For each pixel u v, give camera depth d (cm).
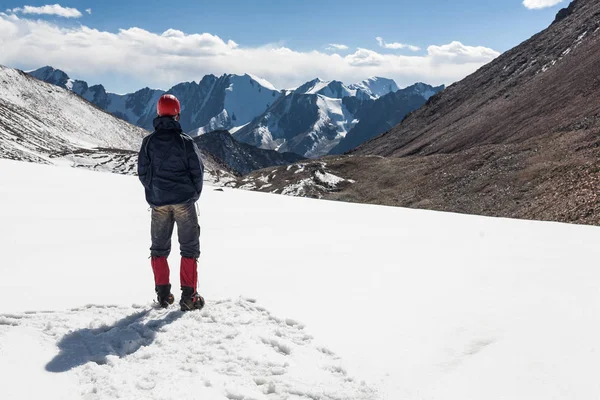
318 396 264
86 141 19362
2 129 14438
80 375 286
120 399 258
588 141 3934
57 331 349
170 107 411
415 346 324
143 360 308
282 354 317
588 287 443
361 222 1098
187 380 279
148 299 437
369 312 392
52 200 1470
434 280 491
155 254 416
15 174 2206
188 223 407
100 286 481
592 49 8038
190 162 409
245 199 1819
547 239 761
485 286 462
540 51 11206
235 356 312
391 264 576
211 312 390
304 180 6944
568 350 305
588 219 2372
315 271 538
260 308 402
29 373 281
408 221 1115
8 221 1030
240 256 645
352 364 300
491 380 273
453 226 997
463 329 350
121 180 2333
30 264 595
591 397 251
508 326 351
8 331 339
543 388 262
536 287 451
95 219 1116
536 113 7162
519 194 3706
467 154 5606
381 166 7006
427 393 263
